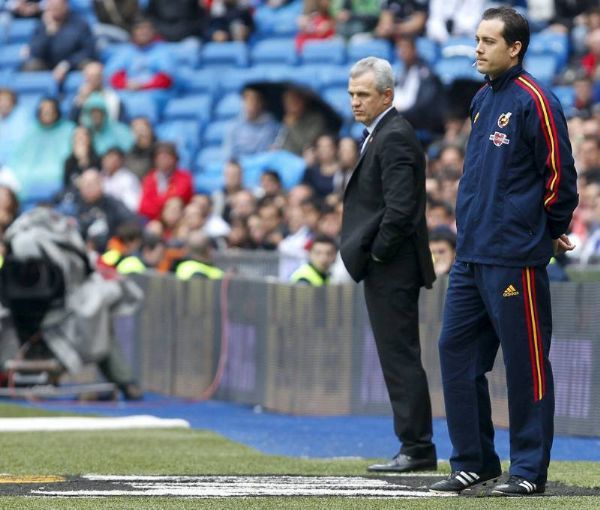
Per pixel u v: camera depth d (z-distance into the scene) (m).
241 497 22.62
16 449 30.98
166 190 60.28
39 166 68.12
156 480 25.45
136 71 73.12
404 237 27.41
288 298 40.62
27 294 42.34
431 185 44.59
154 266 49.38
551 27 66.88
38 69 76.94
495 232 22.97
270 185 55.44
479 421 23.89
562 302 35.16
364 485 24.64
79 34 76.75
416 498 22.61
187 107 71.69
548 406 23.22
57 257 42.53
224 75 72.94
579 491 23.72
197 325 45.03
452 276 23.86
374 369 39.44
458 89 58.16
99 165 63.59
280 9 77.81
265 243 51.34
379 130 27.75
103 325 43.50
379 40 70.38
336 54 71.12
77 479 25.61
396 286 27.64
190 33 75.94
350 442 33.34
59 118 68.69
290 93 62.69
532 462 23.12
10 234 42.66
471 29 68.19
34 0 84.19
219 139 70.12
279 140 63.12
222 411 41.38
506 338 23.06
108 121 66.81
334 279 44.28
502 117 22.91
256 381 42.16
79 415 39.91
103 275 44.97
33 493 23.22
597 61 61.44
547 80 64.06
